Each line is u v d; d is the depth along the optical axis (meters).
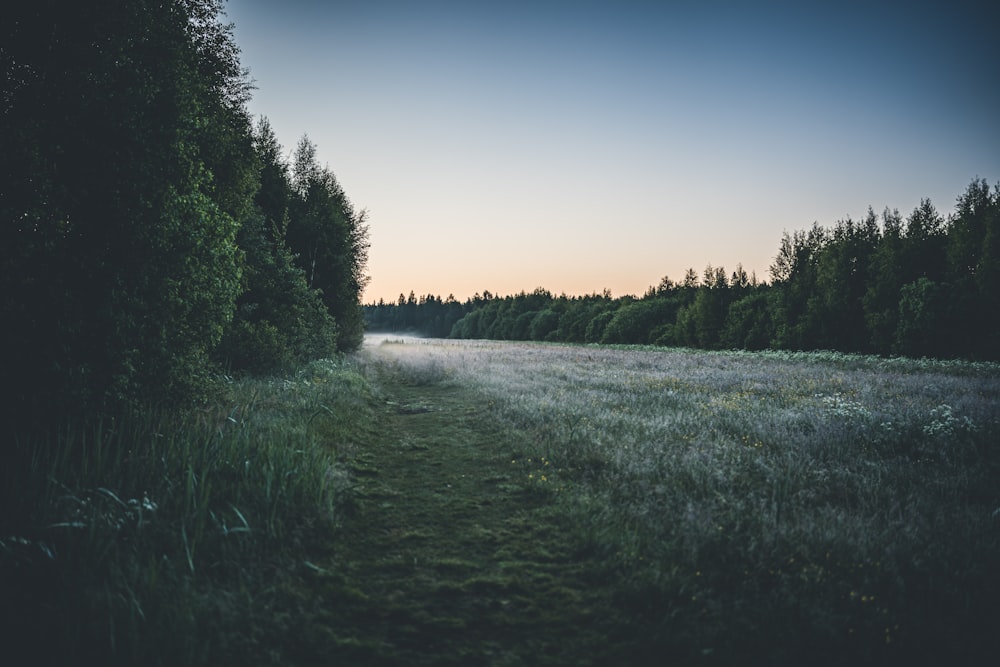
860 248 39.50
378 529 5.17
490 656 3.16
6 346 5.34
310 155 29.16
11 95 5.80
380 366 25.36
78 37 6.24
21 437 5.40
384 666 3.03
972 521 5.02
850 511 5.38
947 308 29.56
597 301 91.19
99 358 6.23
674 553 4.40
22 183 5.27
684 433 8.82
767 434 8.66
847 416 9.77
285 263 18.03
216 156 10.87
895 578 3.95
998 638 3.27
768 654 3.12
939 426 8.45
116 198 6.35
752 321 46.88
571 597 3.85
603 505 5.54
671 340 57.53
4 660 2.77
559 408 11.08
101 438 5.68
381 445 8.86
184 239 7.47
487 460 7.88
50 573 3.55
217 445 6.06
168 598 3.44
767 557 4.30
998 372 19.53
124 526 4.24
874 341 34.88
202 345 8.56
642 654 3.17
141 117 6.48
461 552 4.66
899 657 3.08
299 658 3.07
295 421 8.66
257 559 4.17
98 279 6.19
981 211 37.31
